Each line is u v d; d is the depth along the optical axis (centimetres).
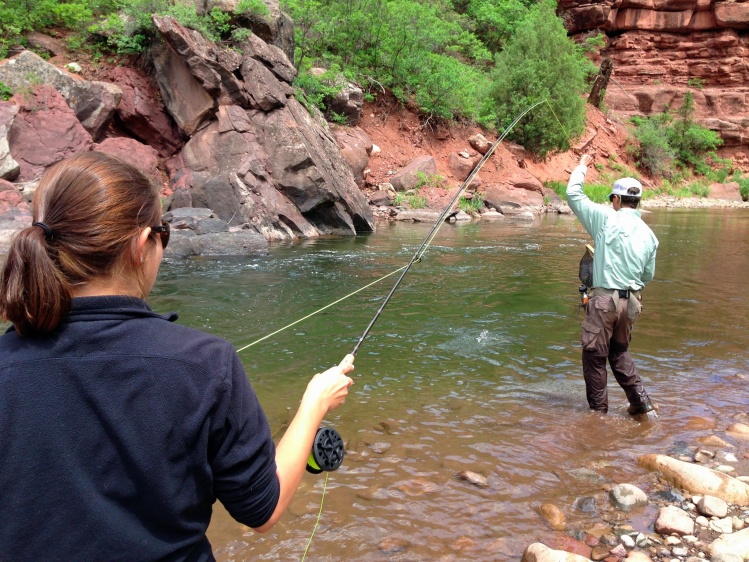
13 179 1150
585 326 405
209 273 855
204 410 104
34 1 1470
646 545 256
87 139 1252
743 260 1123
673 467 317
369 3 2100
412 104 2195
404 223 1666
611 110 3509
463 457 336
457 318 654
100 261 107
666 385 462
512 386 455
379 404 414
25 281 99
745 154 3706
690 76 3869
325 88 1764
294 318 634
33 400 98
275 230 1276
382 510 281
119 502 100
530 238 1366
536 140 2502
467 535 262
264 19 1475
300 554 248
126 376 101
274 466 118
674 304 744
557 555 239
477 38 3306
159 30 1300
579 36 3878
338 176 1439
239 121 1330
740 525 274
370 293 762
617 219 400
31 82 1258
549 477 316
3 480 95
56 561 96
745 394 444
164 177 1354
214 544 254
